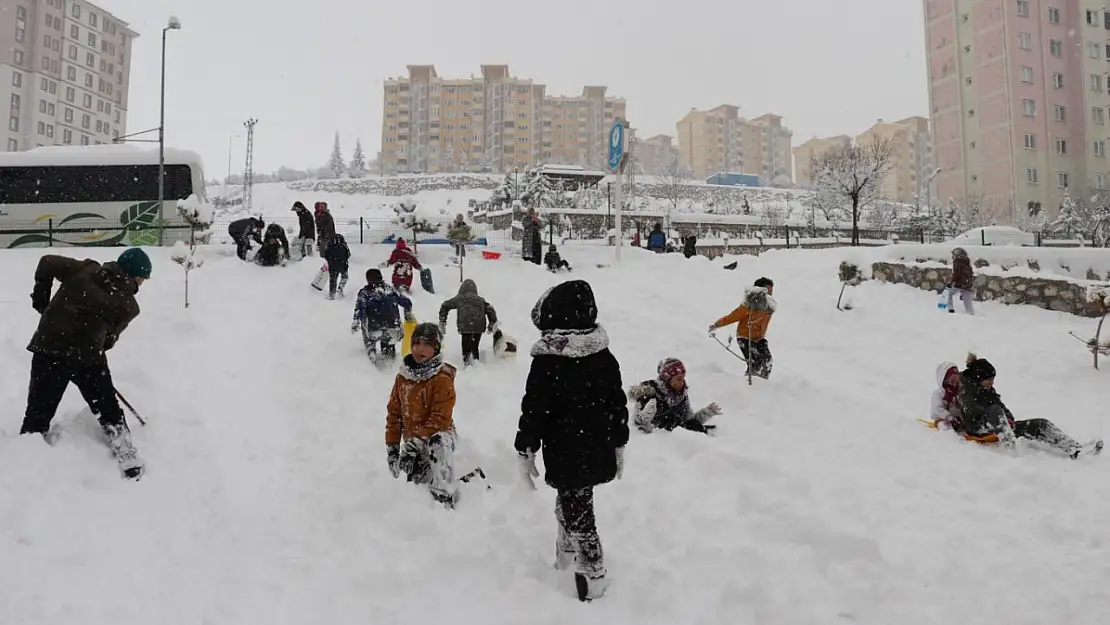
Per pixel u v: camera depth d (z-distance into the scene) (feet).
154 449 16.75
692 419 21.56
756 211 184.55
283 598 11.11
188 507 14.28
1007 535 14.05
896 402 27.22
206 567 12.01
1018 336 38.63
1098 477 17.89
